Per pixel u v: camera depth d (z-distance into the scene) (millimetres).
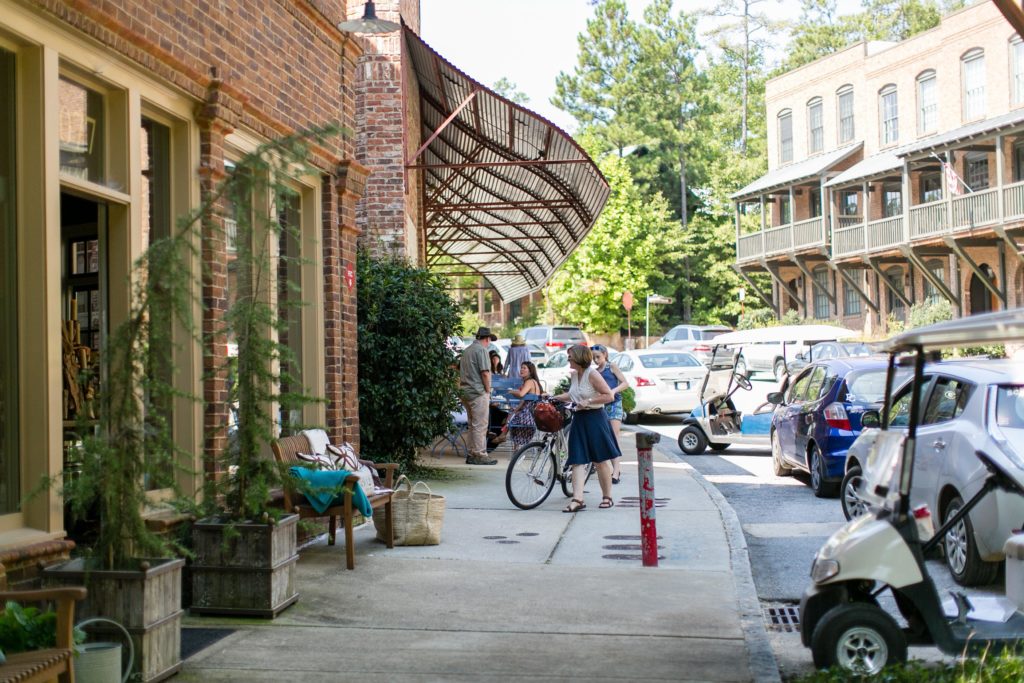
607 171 55312
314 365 10766
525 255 31125
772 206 49875
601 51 67875
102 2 6926
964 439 8359
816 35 69250
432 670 6062
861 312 43781
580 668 6109
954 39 39406
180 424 8047
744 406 19328
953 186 35375
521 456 12305
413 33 18188
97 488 5805
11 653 5008
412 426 14703
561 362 29344
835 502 13195
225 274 8445
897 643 5754
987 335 5215
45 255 6398
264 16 9414
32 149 6445
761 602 8281
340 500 8969
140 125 7586
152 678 5676
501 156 21844
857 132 44938
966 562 8180
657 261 58312
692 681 5871
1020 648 5754
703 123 67312
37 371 6367
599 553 9617
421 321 14508
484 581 8414
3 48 6336
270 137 9484
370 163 18344
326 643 6609
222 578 7250
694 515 11734
